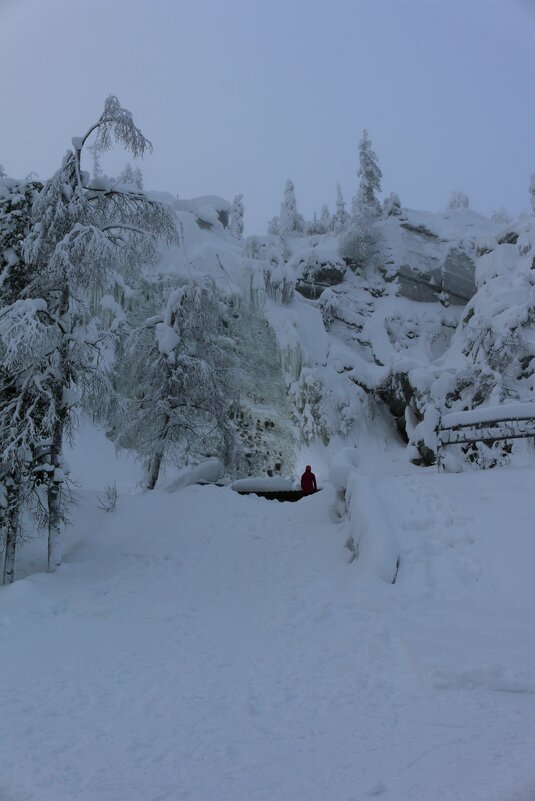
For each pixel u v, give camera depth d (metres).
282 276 40.19
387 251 50.19
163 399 21.48
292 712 5.04
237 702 5.30
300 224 68.06
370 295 48.84
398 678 5.71
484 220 55.44
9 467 11.59
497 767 3.85
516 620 7.18
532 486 10.55
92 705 5.34
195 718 4.96
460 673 5.45
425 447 34.16
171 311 22.33
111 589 10.31
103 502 16.44
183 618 8.51
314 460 36.03
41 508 12.30
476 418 12.80
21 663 6.66
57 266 11.83
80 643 7.43
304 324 40.84
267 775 3.94
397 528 10.23
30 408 11.58
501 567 8.74
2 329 11.02
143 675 6.16
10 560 11.38
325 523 13.70
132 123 12.58
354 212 50.44
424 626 7.17
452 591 8.54
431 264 49.31
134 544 13.68
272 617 8.36
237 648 7.02
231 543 13.45
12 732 4.77
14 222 12.73
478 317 37.50
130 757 4.27
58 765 4.17
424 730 4.51
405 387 38.72
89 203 12.80
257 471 34.09
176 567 11.75
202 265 38.03
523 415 12.15
